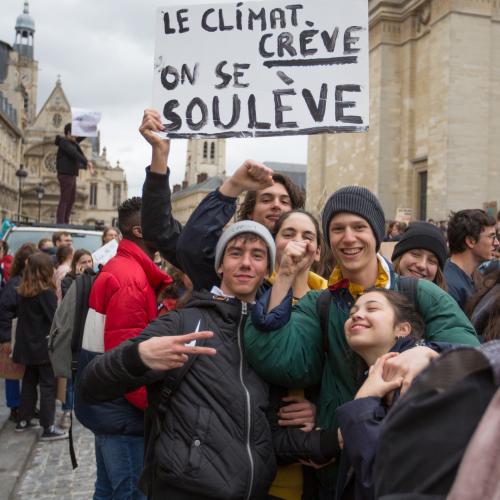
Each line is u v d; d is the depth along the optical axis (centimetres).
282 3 445
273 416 333
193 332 333
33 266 886
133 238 544
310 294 358
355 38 435
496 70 2934
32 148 11450
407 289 330
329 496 325
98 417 483
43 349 888
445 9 2894
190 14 457
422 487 141
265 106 445
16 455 816
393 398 251
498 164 2920
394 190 3303
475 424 142
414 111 3238
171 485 309
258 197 484
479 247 621
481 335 363
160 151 424
